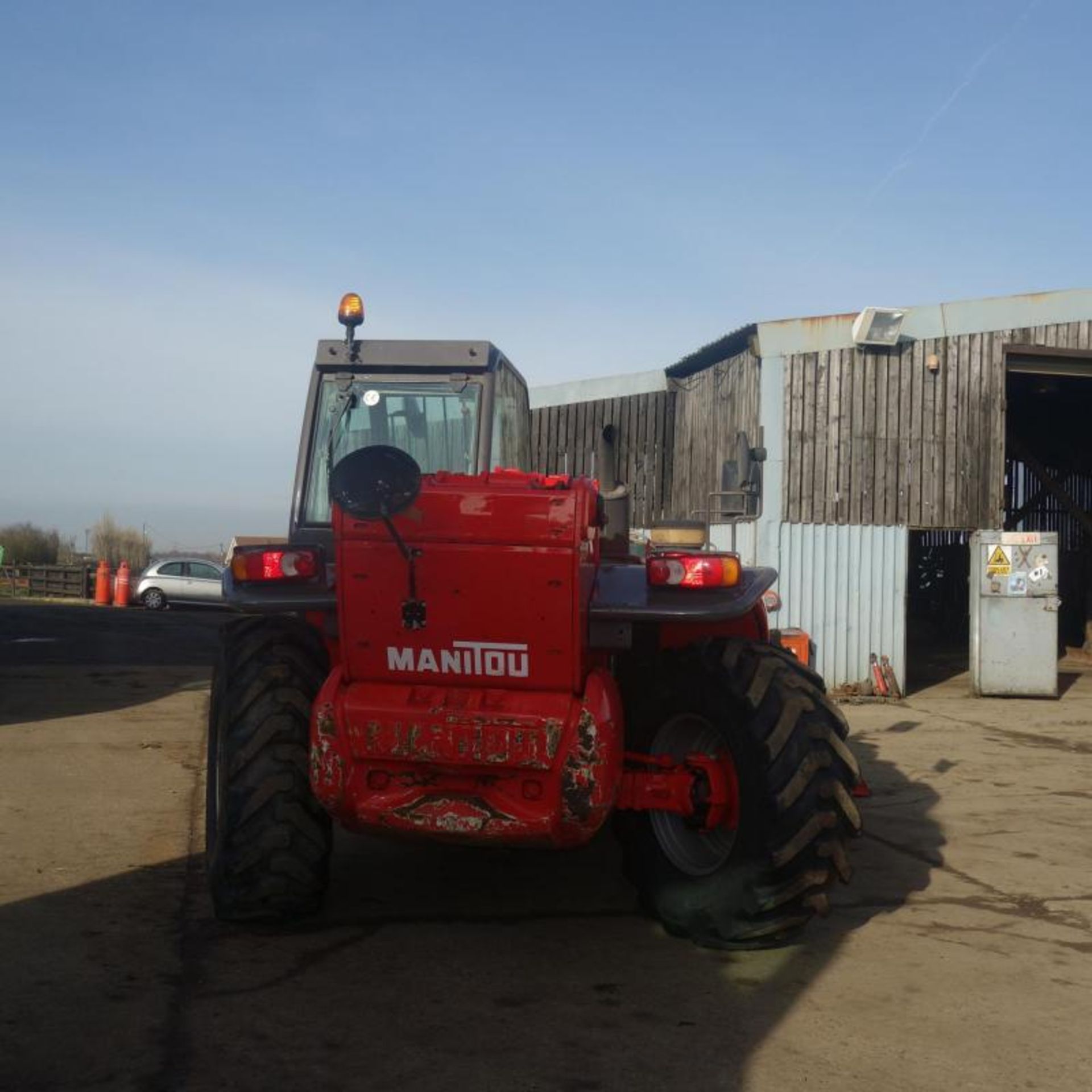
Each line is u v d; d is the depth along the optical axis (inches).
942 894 188.7
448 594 141.6
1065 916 176.7
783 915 149.4
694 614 147.3
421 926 163.8
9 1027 124.9
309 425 207.6
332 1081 114.4
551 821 140.4
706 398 618.2
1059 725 422.3
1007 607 511.8
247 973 143.3
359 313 207.8
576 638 140.4
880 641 528.4
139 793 248.7
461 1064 119.1
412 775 144.5
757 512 527.2
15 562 1494.8
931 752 349.7
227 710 159.0
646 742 164.9
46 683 453.4
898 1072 119.5
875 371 534.0
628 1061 120.4
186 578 1040.8
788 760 147.8
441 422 208.1
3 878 181.5
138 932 157.5
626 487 187.8
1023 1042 127.9
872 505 531.5
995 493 538.9
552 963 149.5
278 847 154.1
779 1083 116.0
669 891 160.2
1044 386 633.0
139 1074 114.3
